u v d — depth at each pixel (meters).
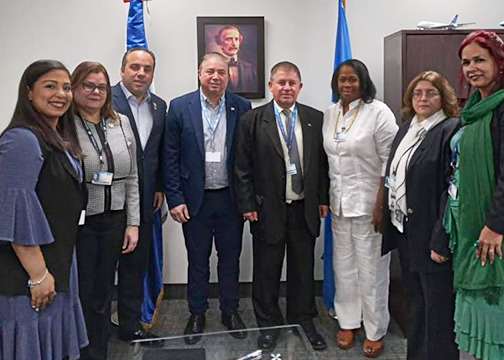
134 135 2.76
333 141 2.89
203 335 2.35
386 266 2.96
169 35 3.59
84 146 2.39
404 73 3.14
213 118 2.97
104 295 2.62
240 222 3.07
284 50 3.62
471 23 3.34
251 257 3.77
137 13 3.22
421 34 3.12
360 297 3.03
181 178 2.98
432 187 2.29
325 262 3.47
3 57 3.56
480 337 2.03
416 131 2.44
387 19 3.62
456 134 2.18
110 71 3.60
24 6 3.54
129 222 2.70
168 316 3.51
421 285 2.46
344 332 3.06
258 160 2.86
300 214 2.91
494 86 2.01
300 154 2.88
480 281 1.98
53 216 1.91
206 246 3.09
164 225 3.73
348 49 3.34
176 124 2.93
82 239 2.45
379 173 2.87
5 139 1.81
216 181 2.98
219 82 2.85
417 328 2.52
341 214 2.93
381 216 2.80
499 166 1.94
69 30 3.56
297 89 2.86
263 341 2.26
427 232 2.31
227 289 3.16
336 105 2.98
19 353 1.84
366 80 2.83
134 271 2.99
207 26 3.55
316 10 3.60
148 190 2.91
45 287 1.87
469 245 2.02
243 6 3.59
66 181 1.94
